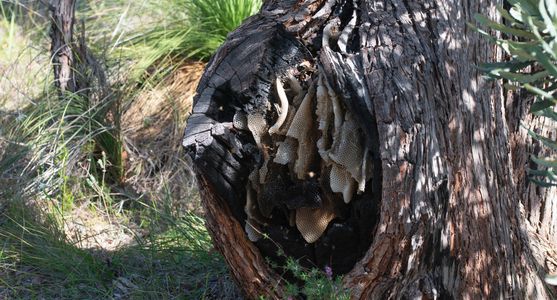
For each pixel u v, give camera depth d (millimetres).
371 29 3543
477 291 3568
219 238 3703
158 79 6156
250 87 3541
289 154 3504
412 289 3473
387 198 3379
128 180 5648
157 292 4273
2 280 4355
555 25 2773
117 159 5633
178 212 5078
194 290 4301
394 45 3490
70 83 5668
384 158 3361
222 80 3545
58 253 4578
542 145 4070
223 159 3494
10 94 6188
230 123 3518
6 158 5332
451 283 3518
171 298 4254
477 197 3564
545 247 4023
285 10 3760
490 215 3611
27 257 4582
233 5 6383
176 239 4664
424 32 3545
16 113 5770
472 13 3693
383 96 3389
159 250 4543
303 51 3588
